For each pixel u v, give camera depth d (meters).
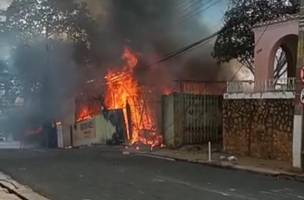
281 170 17.16
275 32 22.77
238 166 18.48
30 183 14.33
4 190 13.07
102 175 16.20
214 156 22.31
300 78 16.80
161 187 13.49
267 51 23.16
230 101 23.61
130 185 13.86
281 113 20.28
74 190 12.95
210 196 12.02
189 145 28.12
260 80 23.33
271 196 12.24
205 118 29.12
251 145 22.11
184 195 12.12
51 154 25.23
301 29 16.88
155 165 19.67
